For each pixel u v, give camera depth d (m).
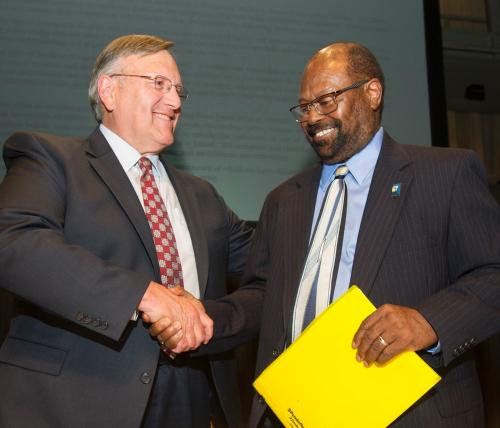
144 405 1.49
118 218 1.62
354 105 1.66
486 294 1.40
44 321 1.56
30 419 1.45
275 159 3.08
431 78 3.38
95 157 1.72
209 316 1.64
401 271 1.49
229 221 2.04
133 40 1.86
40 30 2.95
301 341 1.43
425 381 1.31
